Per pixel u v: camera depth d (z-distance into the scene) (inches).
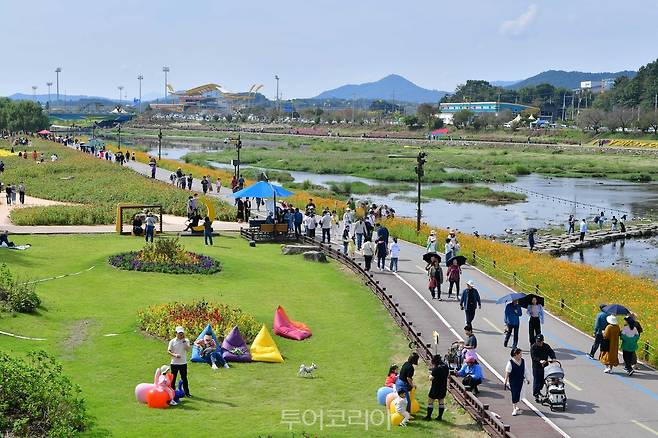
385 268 1823.3
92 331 1178.6
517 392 895.7
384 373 1061.1
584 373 1067.3
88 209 2460.6
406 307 1433.3
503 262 1881.2
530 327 1164.5
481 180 5167.3
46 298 1341.0
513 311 1162.6
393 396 890.7
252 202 3009.4
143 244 1973.4
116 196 2992.1
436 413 911.0
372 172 5492.1
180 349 912.9
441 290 1594.5
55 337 1128.2
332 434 813.2
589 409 921.5
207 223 2033.7
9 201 2874.0
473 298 1243.2
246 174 5039.4
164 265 1646.2
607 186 4886.8
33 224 2308.1
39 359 835.4
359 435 818.2
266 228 2161.7
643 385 1016.9
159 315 1213.1
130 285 1497.3
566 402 941.8
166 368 900.6
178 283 1549.0
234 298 1465.3
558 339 1251.8
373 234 2105.1
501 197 4239.7
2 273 1309.1
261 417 858.8
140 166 4611.2
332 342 1212.5
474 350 992.2
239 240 2159.2
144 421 818.2
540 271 1753.2
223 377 1018.1
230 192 3353.8
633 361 1064.8
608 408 925.8
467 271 1845.5
